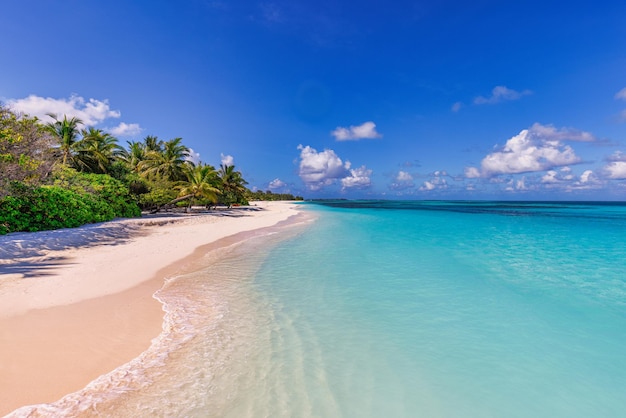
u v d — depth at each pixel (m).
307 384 4.85
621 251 16.61
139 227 23.06
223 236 21.03
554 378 5.19
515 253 15.92
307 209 79.69
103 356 5.27
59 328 6.13
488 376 5.21
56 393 4.26
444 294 9.22
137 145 49.19
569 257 14.95
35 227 16.11
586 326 7.11
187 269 11.64
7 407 3.93
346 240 20.33
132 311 7.22
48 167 20.12
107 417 3.88
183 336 6.21
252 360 5.45
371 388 4.82
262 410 4.20
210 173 42.28
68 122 32.66
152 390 4.47
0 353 5.13
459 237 22.44
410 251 16.25
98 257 12.61
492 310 8.00
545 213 62.97
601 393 4.81
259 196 138.50
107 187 26.75
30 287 8.38
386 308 8.07
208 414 4.06
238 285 9.77
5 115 18.06
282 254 15.05
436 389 4.86
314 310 7.86
